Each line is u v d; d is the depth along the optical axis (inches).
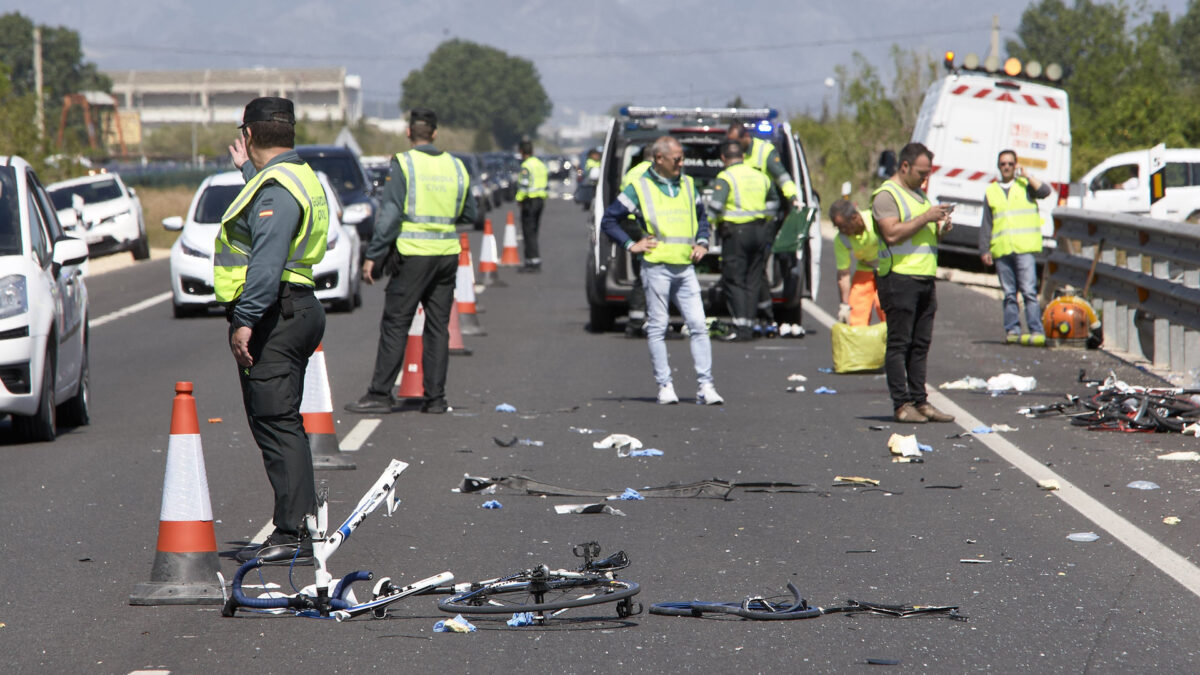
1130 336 1183.6
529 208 2108.8
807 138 4424.2
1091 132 3444.9
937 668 414.3
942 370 1087.0
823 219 3408.0
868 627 454.9
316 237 536.7
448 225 888.3
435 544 566.6
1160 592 491.5
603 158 1323.8
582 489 669.3
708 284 1338.6
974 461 734.5
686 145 1341.0
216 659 426.6
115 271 2245.3
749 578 515.8
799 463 733.9
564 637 447.5
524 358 1171.3
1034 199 1245.1
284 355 535.5
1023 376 1051.9
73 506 643.5
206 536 498.3
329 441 725.9
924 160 838.5
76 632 454.6
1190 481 677.3
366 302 1675.7
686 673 411.5
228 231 528.7
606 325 1368.1
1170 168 2240.4
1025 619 462.0
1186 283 1039.6
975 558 540.1
